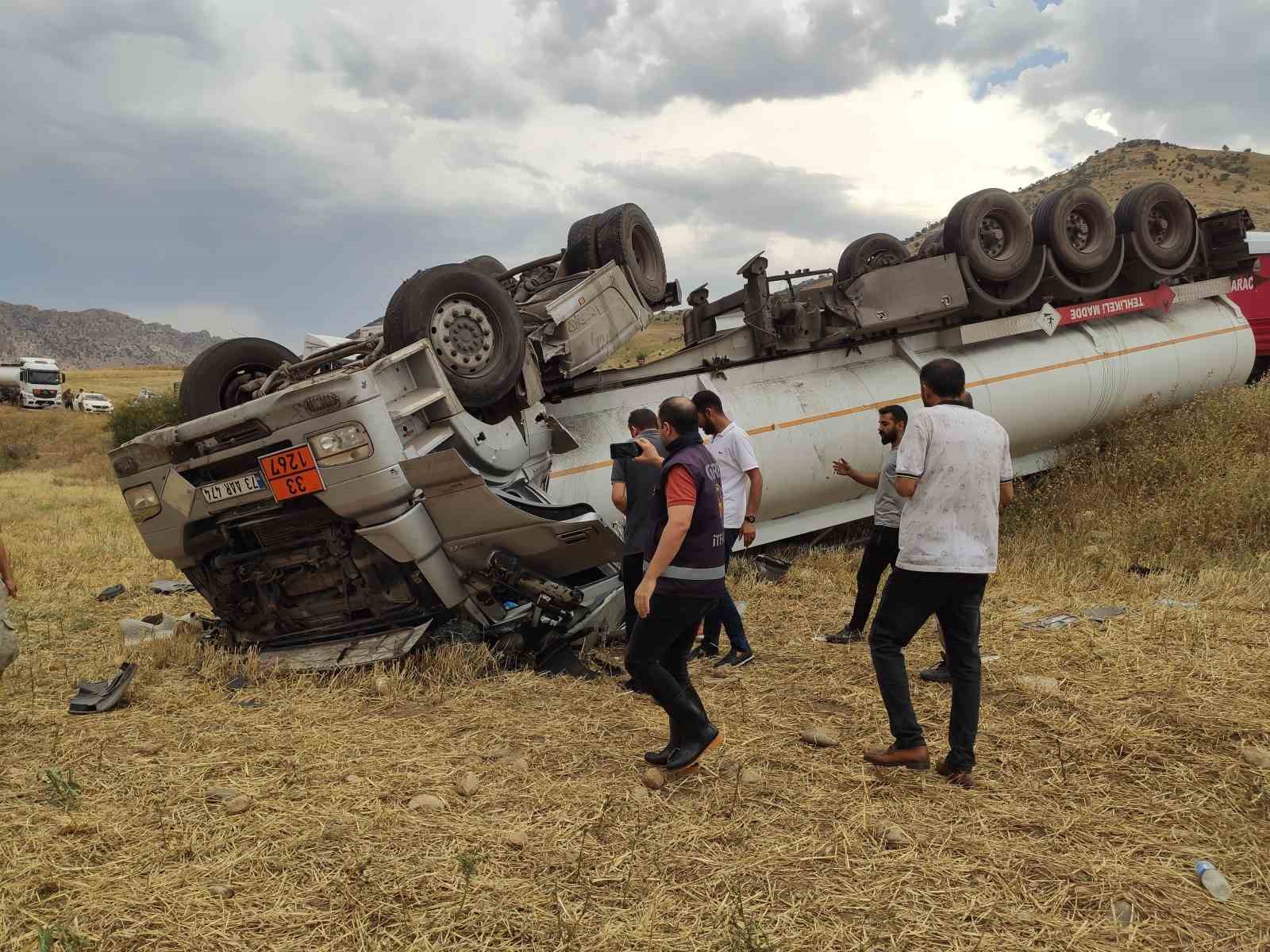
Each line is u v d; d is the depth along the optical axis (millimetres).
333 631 6301
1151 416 10734
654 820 3621
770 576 8117
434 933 2859
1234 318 11680
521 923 2898
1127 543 7988
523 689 5430
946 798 3750
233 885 3189
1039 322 10094
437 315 6223
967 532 3838
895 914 2926
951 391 4055
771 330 8969
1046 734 4363
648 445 4227
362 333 8336
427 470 5621
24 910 3037
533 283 8273
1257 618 5973
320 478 5645
